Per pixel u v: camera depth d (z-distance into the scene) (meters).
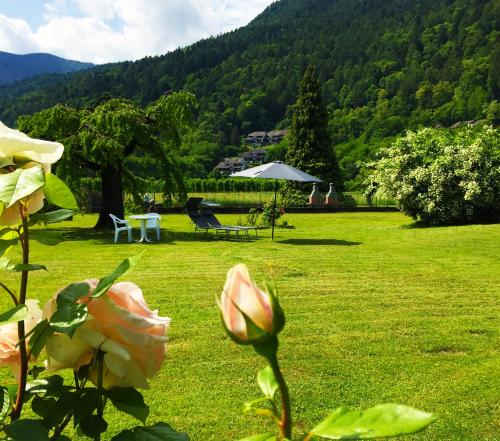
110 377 0.94
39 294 6.79
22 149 0.88
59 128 14.61
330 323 5.43
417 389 3.86
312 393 3.77
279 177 13.72
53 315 0.83
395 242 12.48
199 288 7.06
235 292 0.62
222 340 4.86
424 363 4.36
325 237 14.17
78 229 16.44
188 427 3.30
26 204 0.93
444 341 4.89
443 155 17.08
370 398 3.70
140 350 0.89
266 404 3.59
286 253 10.41
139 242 13.07
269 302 0.61
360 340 4.91
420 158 17.59
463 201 16.61
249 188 40.66
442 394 3.77
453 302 6.34
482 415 3.46
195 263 9.28
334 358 4.46
